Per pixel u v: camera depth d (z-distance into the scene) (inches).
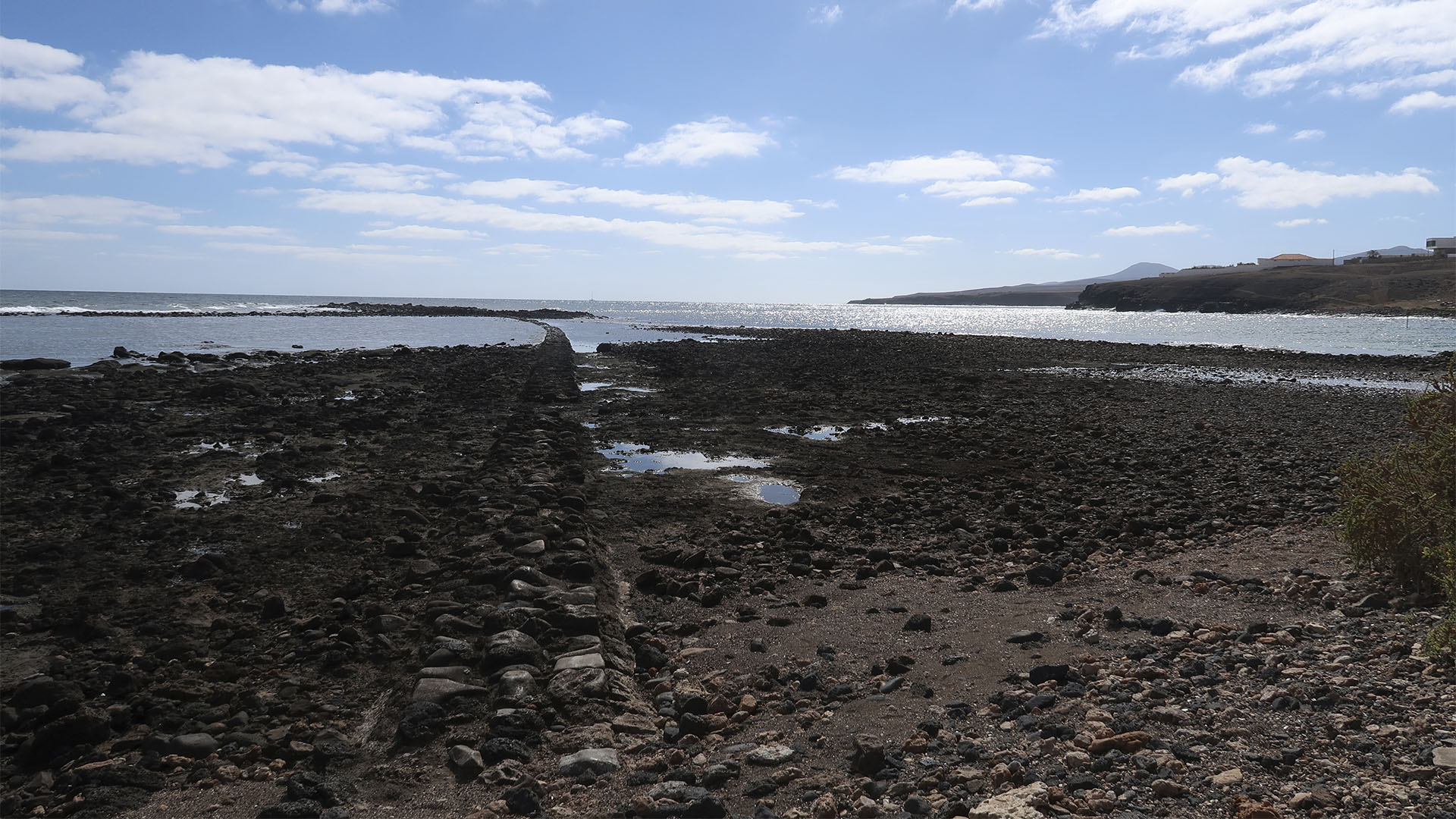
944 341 2347.4
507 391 1111.6
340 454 672.4
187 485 560.1
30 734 246.7
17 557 405.1
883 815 179.9
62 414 838.5
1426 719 194.7
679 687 274.5
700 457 681.6
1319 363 1692.9
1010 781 186.5
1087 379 1332.4
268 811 196.5
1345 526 343.6
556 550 399.2
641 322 4539.9
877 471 631.8
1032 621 316.2
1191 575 361.7
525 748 226.8
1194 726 205.0
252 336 2459.4
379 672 284.0
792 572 401.4
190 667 293.3
